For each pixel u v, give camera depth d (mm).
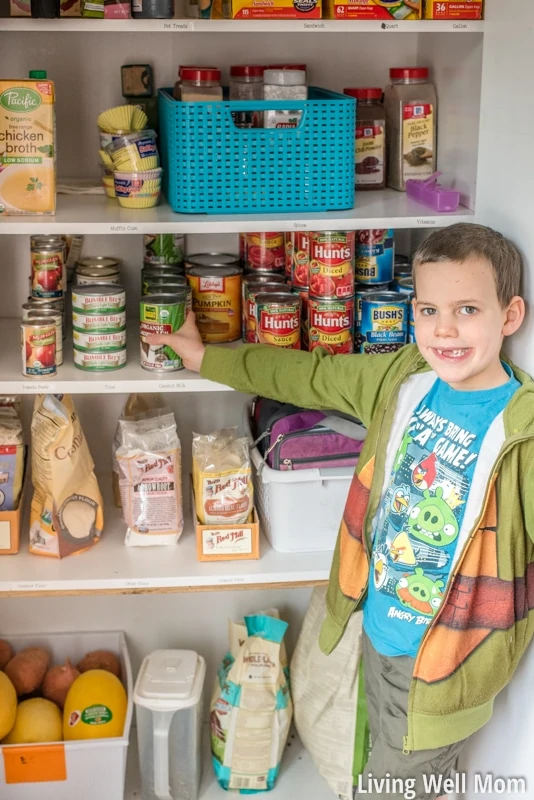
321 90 2191
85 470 2133
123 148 2035
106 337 2029
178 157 1969
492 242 1634
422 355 1703
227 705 2277
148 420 2186
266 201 2016
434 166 2264
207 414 2492
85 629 2543
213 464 2076
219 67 2283
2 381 1978
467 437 1682
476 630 1681
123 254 2375
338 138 2006
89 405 2467
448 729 1707
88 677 2297
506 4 1796
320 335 2033
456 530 1682
